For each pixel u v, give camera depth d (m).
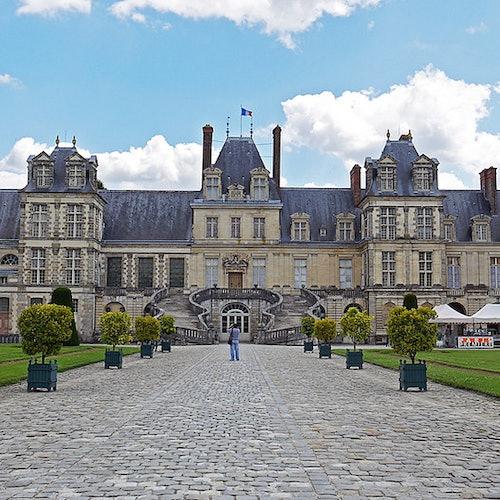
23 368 29.05
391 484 9.86
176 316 65.50
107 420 15.56
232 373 28.88
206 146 78.69
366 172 74.94
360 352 33.09
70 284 68.94
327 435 13.71
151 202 78.25
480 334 59.81
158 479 10.09
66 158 71.56
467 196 78.56
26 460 11.34
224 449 12.24
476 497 9.23
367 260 71.50
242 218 75.12
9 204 75.94
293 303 69.50
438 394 21.50
